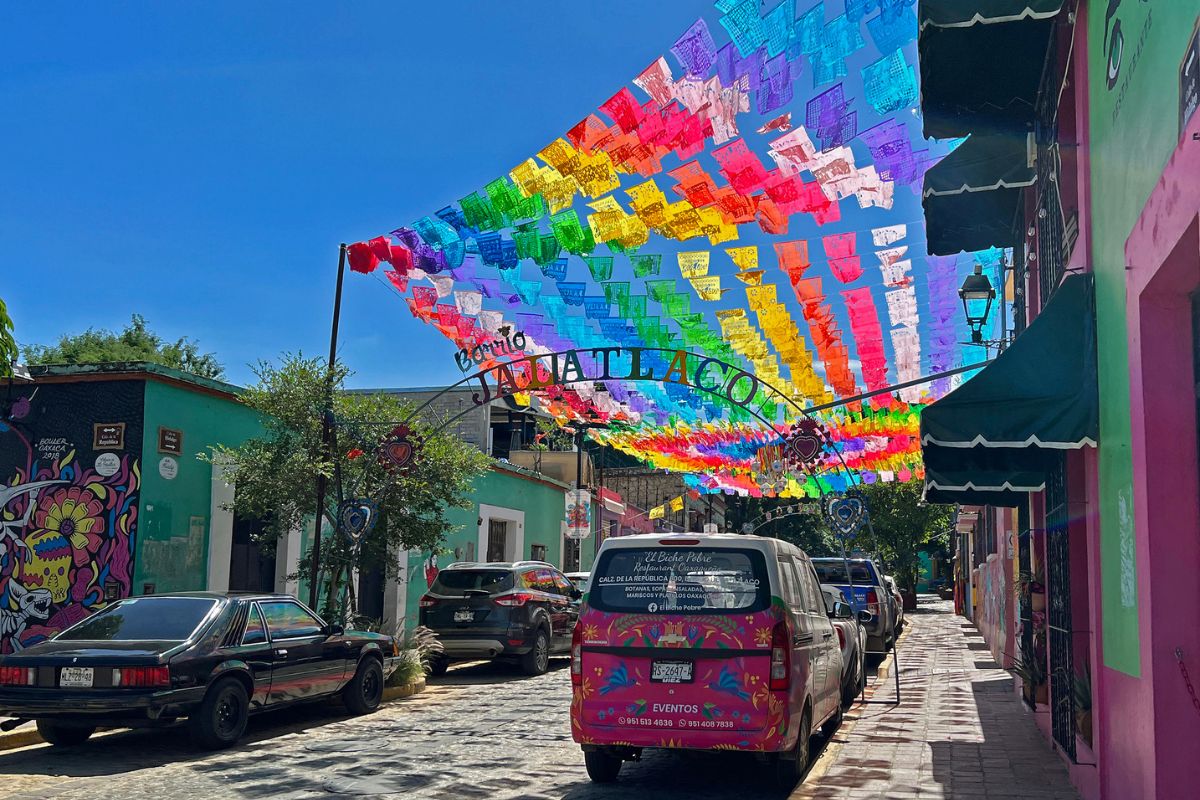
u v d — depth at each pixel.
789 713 8.57
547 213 9.82
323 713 13.42
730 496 55.19
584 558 34.88
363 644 13.31
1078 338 7.40
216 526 15.90
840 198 9.23
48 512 14.59
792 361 13.48
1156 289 5.85
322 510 15.45
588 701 8.77
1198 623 5.75
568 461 35.62
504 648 18.00
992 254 13.97
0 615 14.55
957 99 9.73
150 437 14.59
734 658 8.55
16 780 8.98
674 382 15.54
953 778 8.92
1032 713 12.57
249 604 11.52
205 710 10.37
